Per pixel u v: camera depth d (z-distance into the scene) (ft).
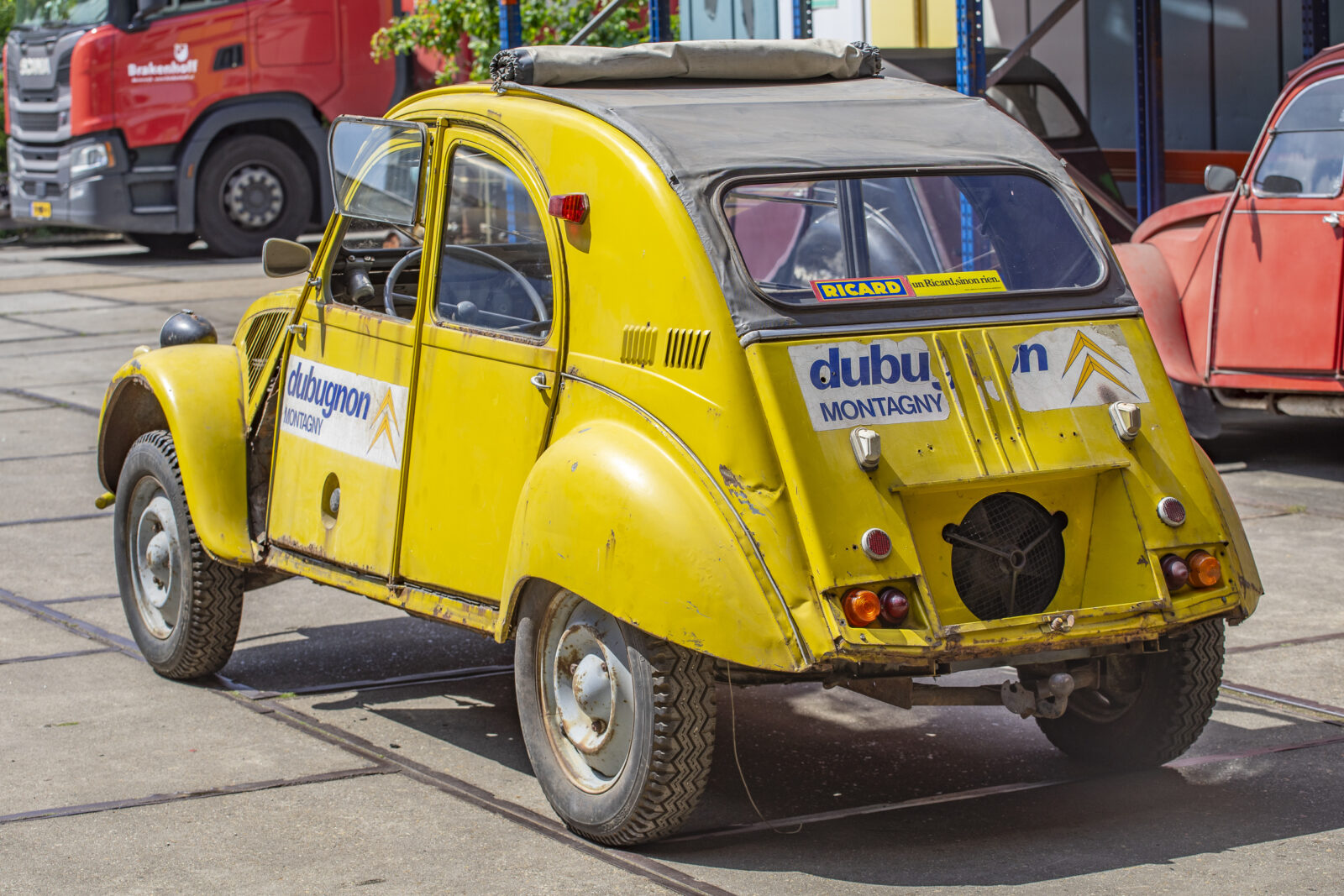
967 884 13.87
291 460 18.53
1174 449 14.94
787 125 15.79
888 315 14.43
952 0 49.39
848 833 15.15
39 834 15.17
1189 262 31.89
